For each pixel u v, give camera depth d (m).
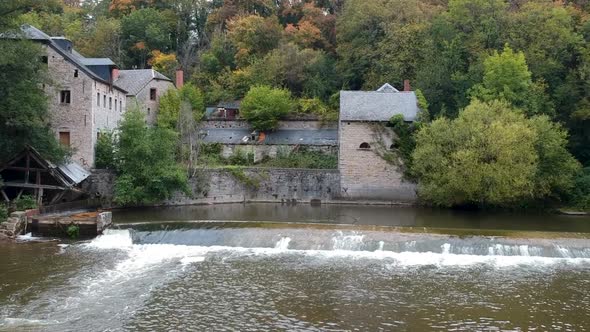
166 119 50.41
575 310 16.55
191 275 20.23
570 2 59.59
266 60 65.50
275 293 18.02
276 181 43.44
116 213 35.28
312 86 62.62
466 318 15.72
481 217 35.53
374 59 62.31
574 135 45.16
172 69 67.81
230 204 41.94
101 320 15.00
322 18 73.62
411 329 14.73
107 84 41.75
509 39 51.84
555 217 36.28
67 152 33.09
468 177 35.66
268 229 26.95
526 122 38.41
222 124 57.53
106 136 39.34
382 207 40.94
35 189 31.34
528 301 17.44
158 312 15.81
